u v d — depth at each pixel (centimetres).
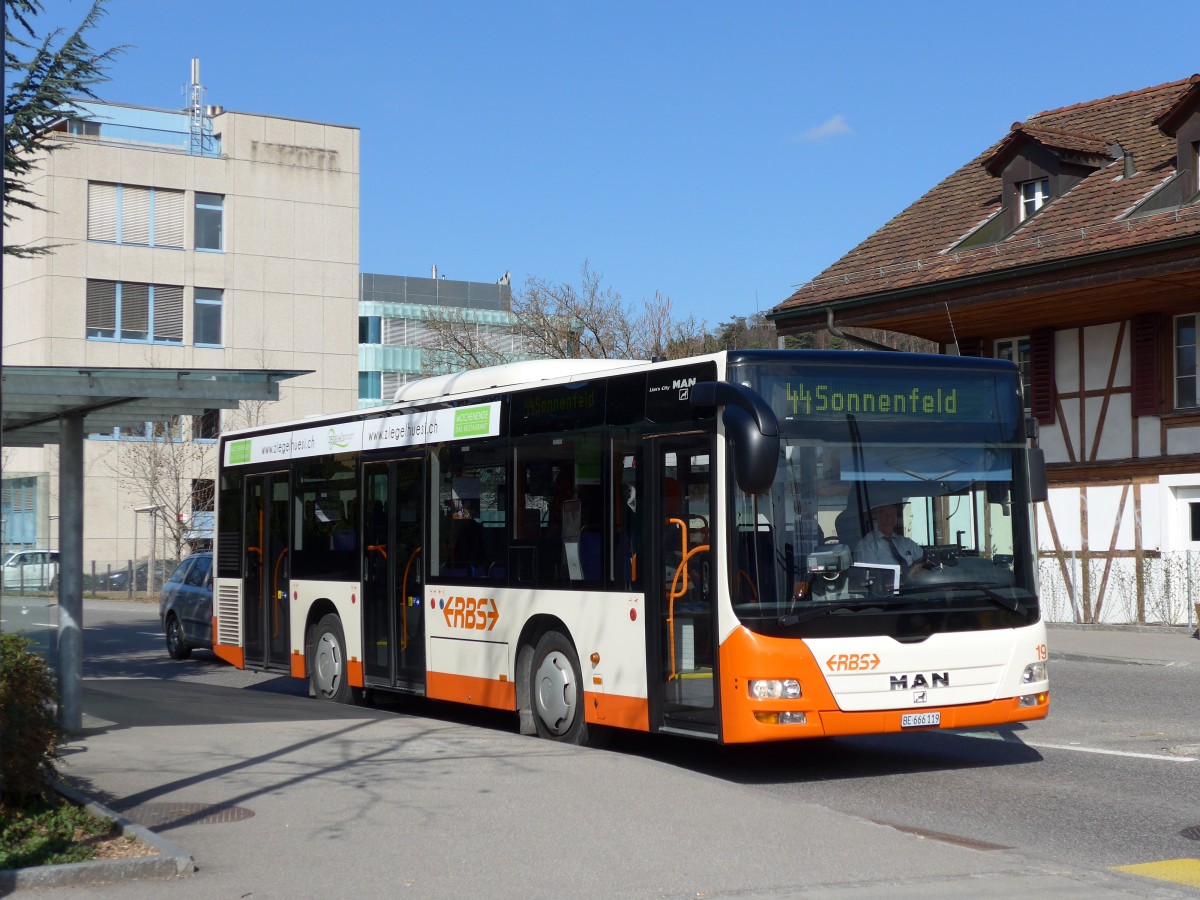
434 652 1349
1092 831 858
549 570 1187
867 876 709
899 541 1013
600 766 1006
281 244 5819
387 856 741
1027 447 1069
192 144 5706
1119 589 2562
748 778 1062
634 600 1082
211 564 2394
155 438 4984
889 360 1030
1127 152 2792
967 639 1016
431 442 1370
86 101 1631
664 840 780
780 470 984
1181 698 1531
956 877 711
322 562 1564
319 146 5906
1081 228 2572
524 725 1216
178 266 5594
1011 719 1031
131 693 1608
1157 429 2594
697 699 1011
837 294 2942
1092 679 1748
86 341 5400
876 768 1102
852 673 978
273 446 1692
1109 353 2692
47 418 1292
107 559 5512
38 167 1633
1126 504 2627
